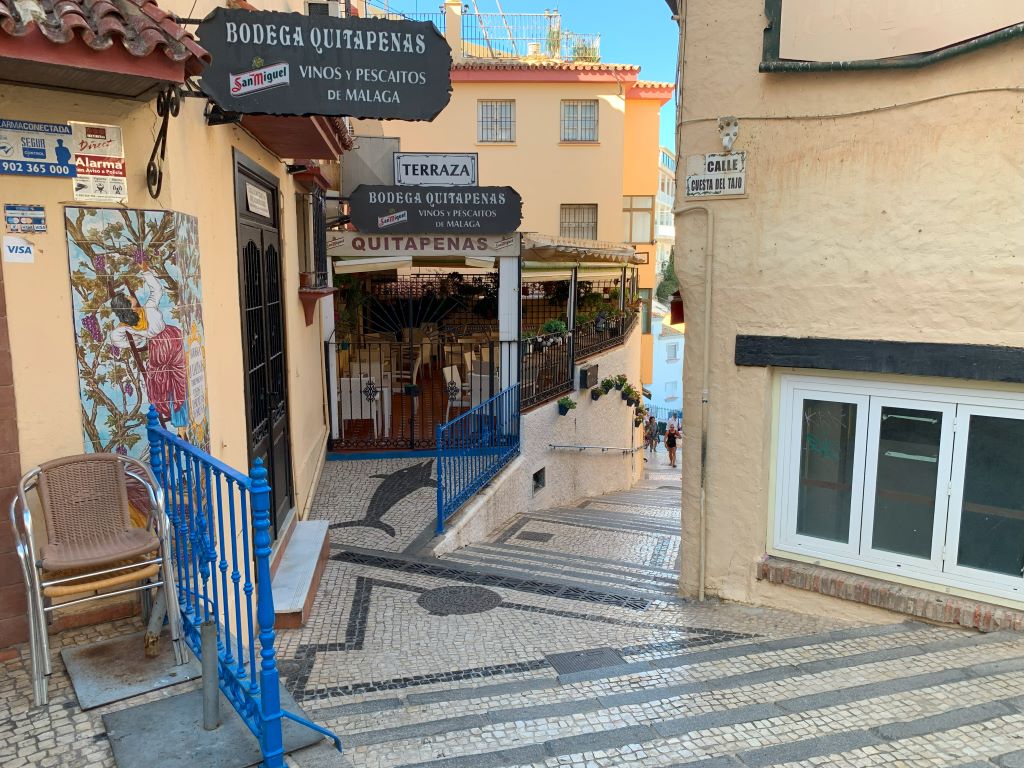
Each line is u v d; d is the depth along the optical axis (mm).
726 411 5777
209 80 3957
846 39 4914
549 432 12031
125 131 3582
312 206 9281
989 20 4426
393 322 14852
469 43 22062
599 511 12086
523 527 9773
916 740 3412
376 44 4168
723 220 5629
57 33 2893
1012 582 4773
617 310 17422
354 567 6801
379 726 3748
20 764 2838
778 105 5289
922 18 4648
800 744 3445
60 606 3232
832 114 5098
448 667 4594
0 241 3312
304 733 3207
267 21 4020
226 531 4699
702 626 5348
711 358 5797
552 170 20766
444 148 20609
